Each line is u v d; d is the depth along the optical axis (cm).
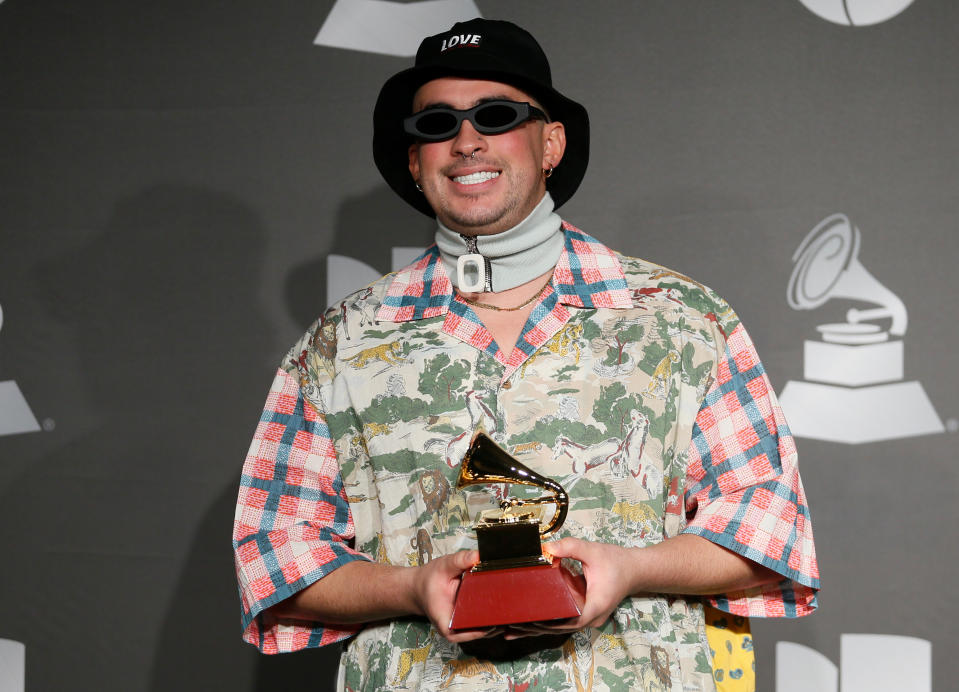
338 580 248
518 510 218
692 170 373
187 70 399
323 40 394
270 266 395
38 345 400
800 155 367
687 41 375
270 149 396
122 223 399
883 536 359
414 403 254
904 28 362
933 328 357
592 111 379
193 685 392
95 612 396
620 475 243
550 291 261
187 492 394
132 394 397
